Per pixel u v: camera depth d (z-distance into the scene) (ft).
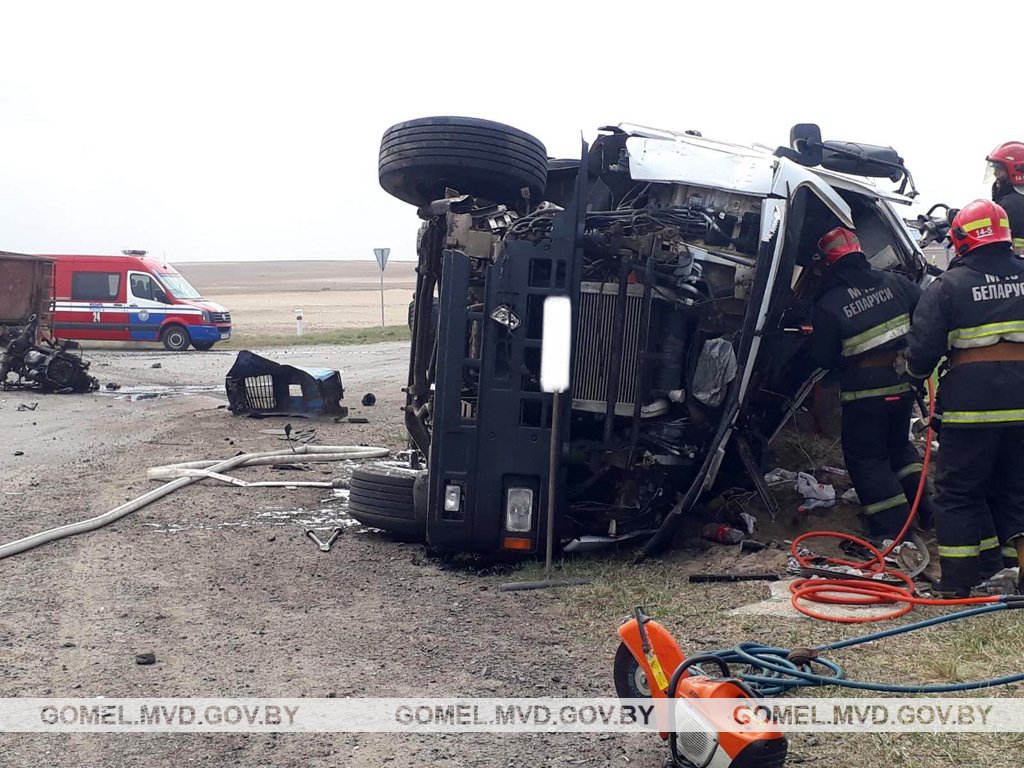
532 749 13.55
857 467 23.43
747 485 25.11
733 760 11.23
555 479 22.09
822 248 23.63
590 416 23.35
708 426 23.18
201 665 16.96
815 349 23.56
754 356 22.26
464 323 22.54
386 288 414.21
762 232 22.03
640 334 22.41
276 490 32.53
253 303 267.39
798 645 16.88
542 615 19.61
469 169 22.36
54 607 20.11
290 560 24.03
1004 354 18.81
